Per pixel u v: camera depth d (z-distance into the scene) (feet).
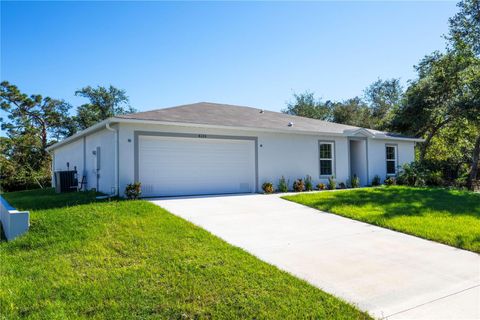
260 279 13.67
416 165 59.72
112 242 18.22
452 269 15.57
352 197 36.68
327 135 50.62
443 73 69.00
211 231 21.93
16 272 14.90
